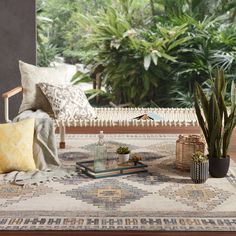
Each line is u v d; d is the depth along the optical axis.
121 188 3.87
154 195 3.73
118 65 7.41
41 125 4.46
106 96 7.55
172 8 7.45
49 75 5.21
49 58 7.50
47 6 7.44
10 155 4.09
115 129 6.20
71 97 4.89
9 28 6.38
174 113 5.15
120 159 4.25
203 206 3.54
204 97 4.15
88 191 3.81
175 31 7.14
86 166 4.21
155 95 7.53
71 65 7.56
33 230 3.21
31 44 6.41
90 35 7.41
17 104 6.44
